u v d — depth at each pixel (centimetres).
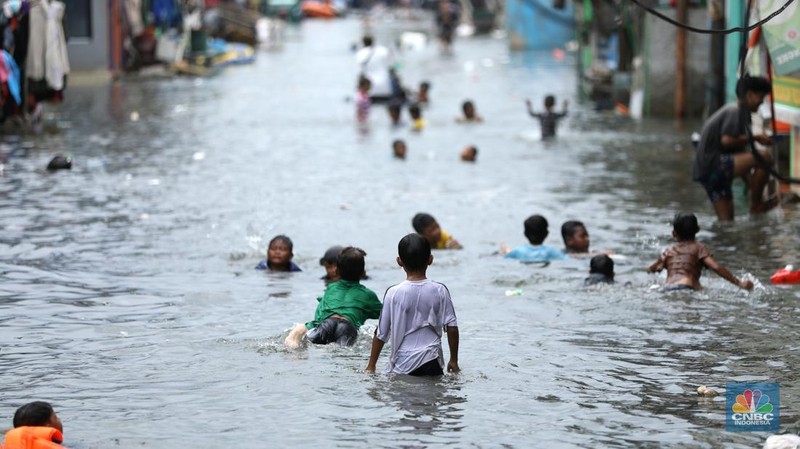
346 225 4453
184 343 2761
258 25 17850
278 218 4588
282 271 3625
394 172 5903
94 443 2081
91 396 2358
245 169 5934
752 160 4469
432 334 2500
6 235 4150
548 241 4138
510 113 8906
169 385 2431
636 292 3294
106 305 3150
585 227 4319
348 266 2872
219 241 4100
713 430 2145
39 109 7425
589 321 2983
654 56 8419
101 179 5497
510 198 5097
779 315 3023
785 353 2667
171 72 12075
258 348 2719
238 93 10325
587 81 10000
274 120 8269
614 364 2588
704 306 3127
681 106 8438
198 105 9238
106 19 11394
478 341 2786
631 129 7788
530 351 2695
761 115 4959
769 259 3778
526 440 2094
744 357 2639
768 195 4834
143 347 2727
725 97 6869
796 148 4791
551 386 2423
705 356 2650
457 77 12406
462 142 7162
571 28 16575
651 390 2395
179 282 3450
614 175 5759
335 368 2550
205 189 5272
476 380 2459
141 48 12094
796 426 2161
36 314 3039
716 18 6794
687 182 5497
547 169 5997
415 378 2469
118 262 3728
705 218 4566
